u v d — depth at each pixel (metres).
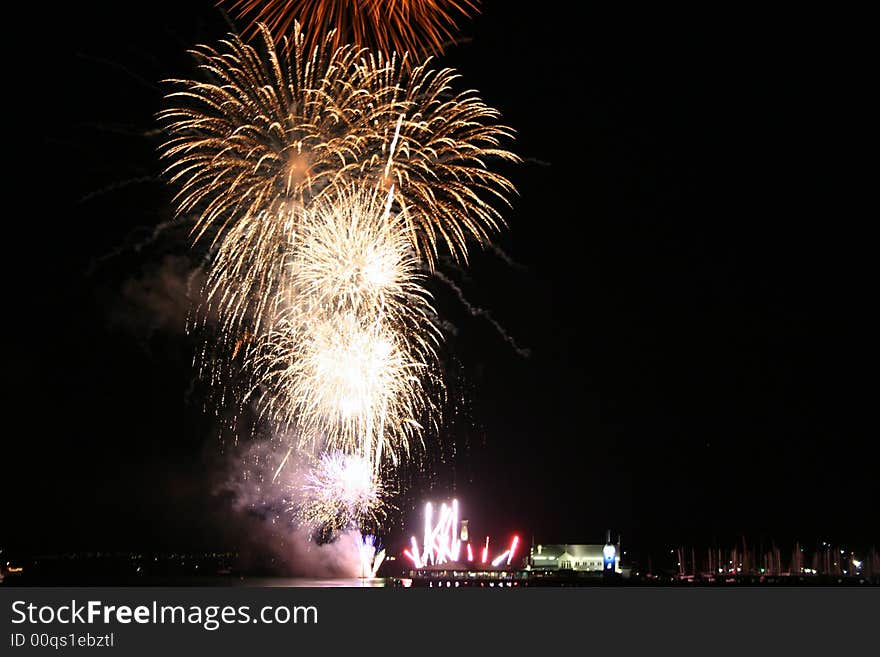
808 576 161.00
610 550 130.12
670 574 180.38
